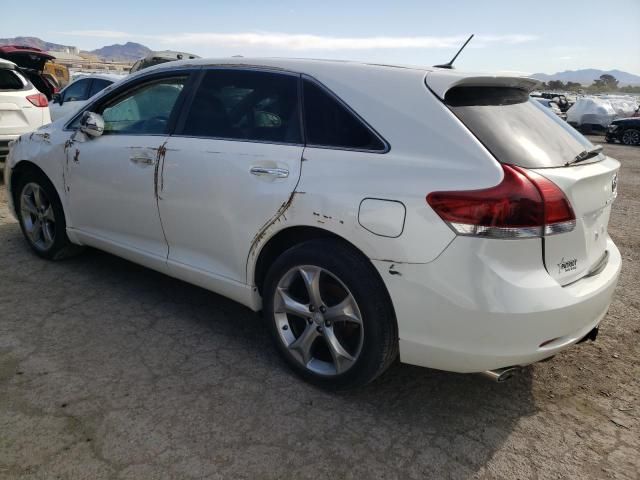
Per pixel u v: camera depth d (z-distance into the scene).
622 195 8.88
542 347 2.30
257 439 2.42
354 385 2.66
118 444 2.32
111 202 3.62
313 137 2.71
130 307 3.63
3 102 6.70
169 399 2.66
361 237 2.42
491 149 2.29
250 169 2.83
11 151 4.40
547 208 2.20
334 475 2.24
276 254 2.99
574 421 2.69
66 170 3.89
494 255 2.20
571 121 25.14
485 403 2.80
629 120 19.75
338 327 2.69
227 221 2.96
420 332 2.37
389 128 2.49
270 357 3.11
